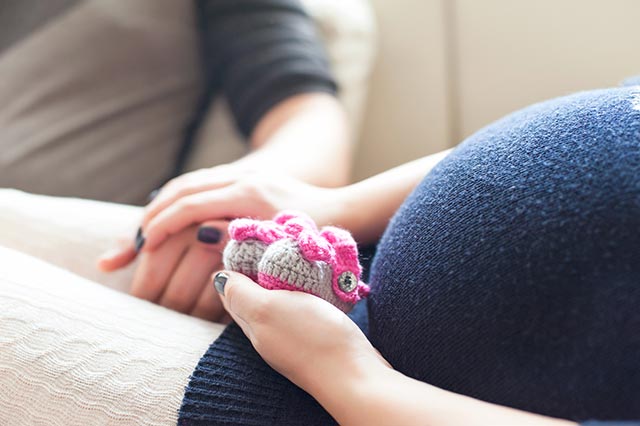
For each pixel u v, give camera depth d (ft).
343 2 3.07
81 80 2.73
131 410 1.14
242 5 2.71
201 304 1.59
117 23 2.75
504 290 1.01
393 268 1.20
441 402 0.96
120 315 1.33
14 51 2.79
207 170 1.82
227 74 2.67
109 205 1.84
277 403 1.15
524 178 1.07
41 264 1.46
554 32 2.96
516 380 0.99
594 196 0.98
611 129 1.06
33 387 1.19
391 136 3.39
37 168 2.61
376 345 1.22
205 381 1.17
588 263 0.95
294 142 2.11
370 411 0.99
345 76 2.88
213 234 1.55
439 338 1.07
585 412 0.94
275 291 1.16
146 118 2.76
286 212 1.34
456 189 1.16
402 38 3.25
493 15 3.04
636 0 2.77
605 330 0.92
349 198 1.55
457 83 3.21
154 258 1.59
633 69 2.87
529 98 3.10
